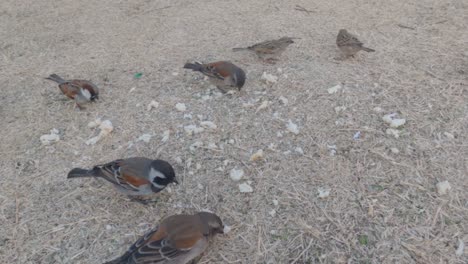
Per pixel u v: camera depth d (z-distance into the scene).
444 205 0.51
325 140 0.59
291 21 0.91
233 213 0.51
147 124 0.64
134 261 0.41
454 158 0.56
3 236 0.51
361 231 0.49
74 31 0.93
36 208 0.54
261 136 0.61
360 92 0.67
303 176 0.55
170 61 0.80
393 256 0.46
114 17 0.98
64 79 0.75
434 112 0.63
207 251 0.48
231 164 0.57
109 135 0.63
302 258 0.47
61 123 0.67
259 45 0.75
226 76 0.68
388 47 0.80
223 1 1.02
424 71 0.72
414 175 0.54
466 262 0.45
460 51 0.78
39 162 0.60
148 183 0.49
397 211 0.50
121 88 0.73
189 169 0.57
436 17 0.89
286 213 0.51
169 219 0.44
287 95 0.68
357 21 0.90
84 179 0.57
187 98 0.69
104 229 0.51
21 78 0.78
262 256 0.47
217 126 0.63
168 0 1.04
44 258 0.48
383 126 0.61
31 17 0.99
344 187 0.53
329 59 0.77
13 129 0.66
